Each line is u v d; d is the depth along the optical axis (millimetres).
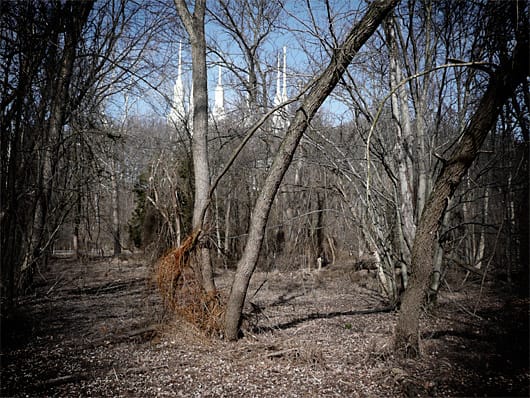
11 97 7805
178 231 7645
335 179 10602
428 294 9227
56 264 16578
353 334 7395
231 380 5270
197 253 6879
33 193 8938
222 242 17719
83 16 10078
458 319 8688
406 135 9812
